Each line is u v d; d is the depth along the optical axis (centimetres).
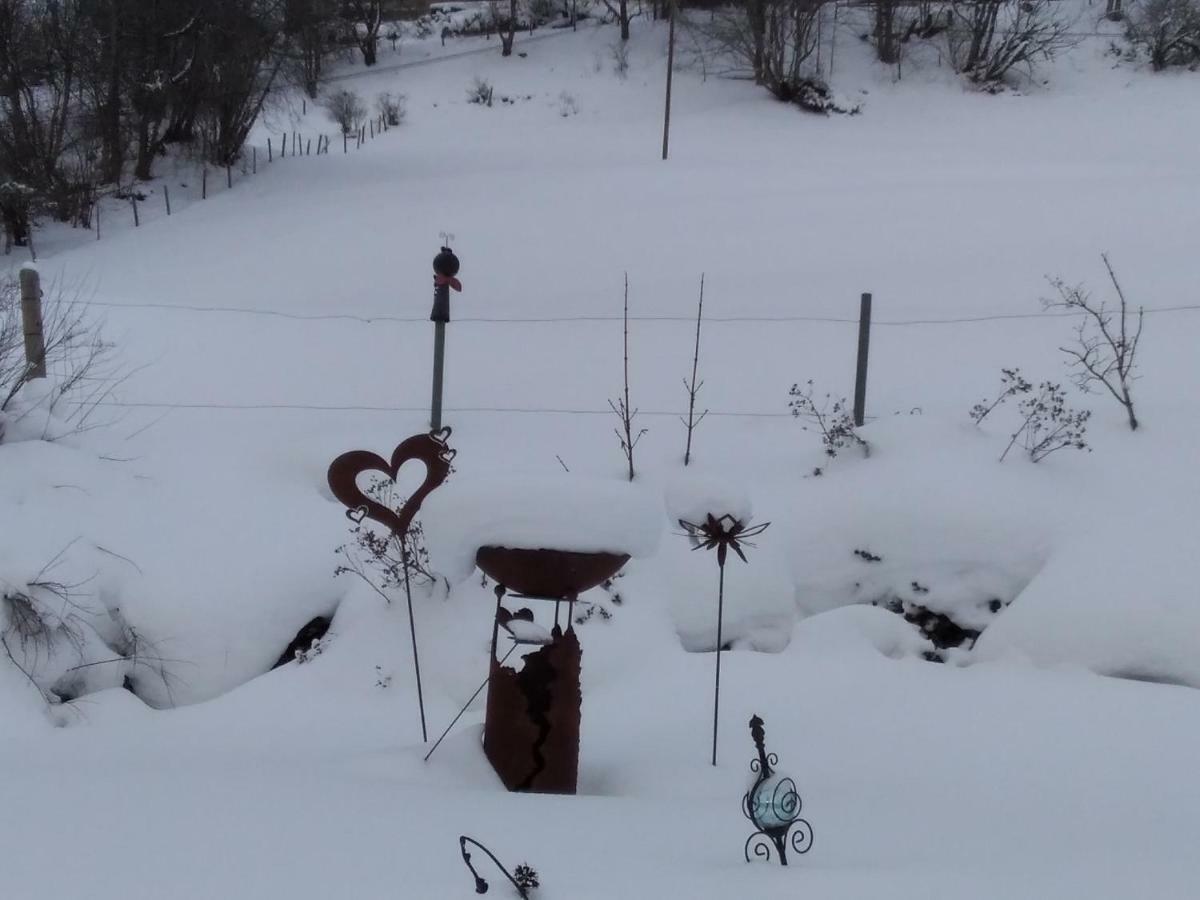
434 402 877
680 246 1534
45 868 327
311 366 1055
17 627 645
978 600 722
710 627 710
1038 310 1123
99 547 708
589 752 558
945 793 508
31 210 1981
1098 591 681
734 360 1048
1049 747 566
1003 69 3347
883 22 3566
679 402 957
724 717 605
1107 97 3180
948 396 930
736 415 926
